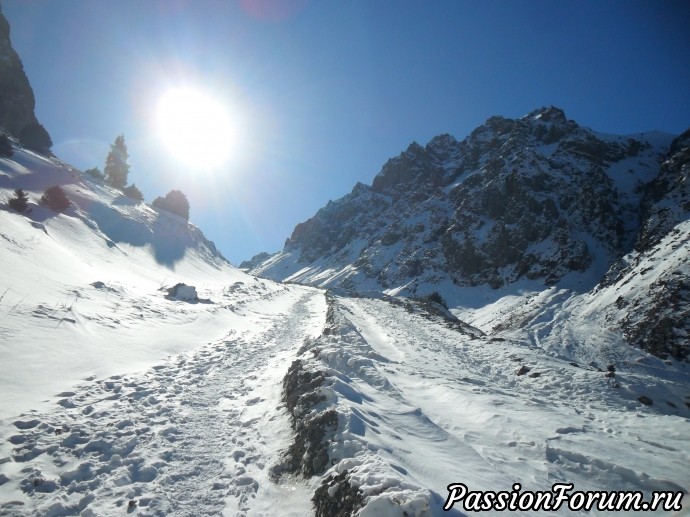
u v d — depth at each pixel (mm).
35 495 5180
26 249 17844
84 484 5527
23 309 11727
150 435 7301
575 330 46688
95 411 7977
